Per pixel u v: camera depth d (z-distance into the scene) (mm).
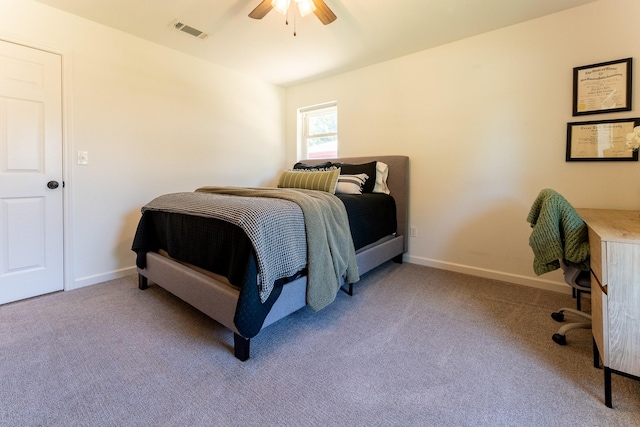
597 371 1379
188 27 2510
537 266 1632
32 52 2139
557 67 2277
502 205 2574
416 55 2979
